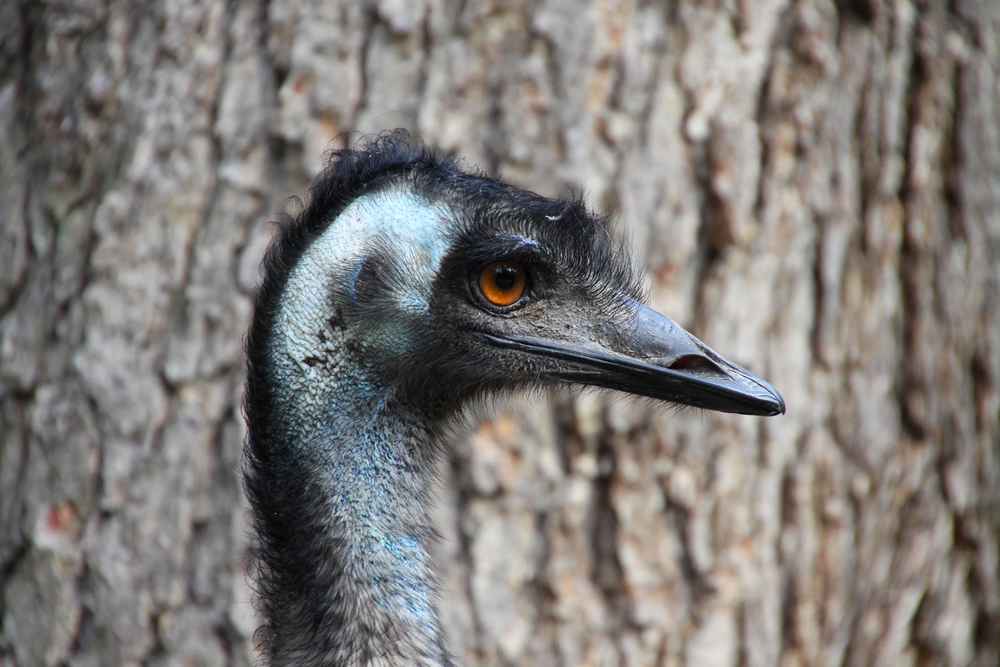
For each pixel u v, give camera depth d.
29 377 9.66
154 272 9.37
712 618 9.45
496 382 6.00
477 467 9.09
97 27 10.16
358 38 9.40
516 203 5.79
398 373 5.62
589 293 5.96
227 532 9.04
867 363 10.30
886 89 10.65
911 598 10.98
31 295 9.84
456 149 9.33
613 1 9.49
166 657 9.09
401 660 5.17
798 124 9.95
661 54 9.54
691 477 9.37
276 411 5.43
